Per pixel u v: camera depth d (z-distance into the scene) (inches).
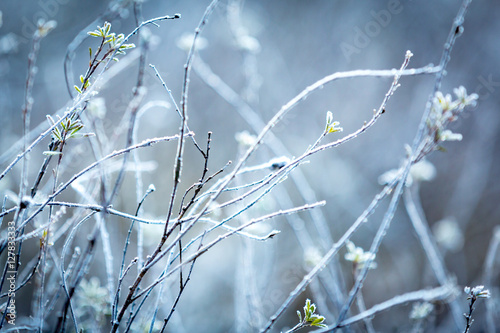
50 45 196.5
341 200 190.9
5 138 137.3
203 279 175.0
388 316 165.3
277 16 222.4
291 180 187.2
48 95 189.5
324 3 223.9
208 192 52.7
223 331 164.7
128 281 111.0
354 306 168.1
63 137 53.2
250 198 102.0
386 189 68.4
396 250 185.3
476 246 188.9
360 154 202.1
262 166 51.9
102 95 169.2
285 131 201.2
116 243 117.0
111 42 52.1
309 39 222.7
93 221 100.3
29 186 129.2
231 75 205.6
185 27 206.1
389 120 206.5
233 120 200.7
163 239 51.0
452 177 196.4
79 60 197.3
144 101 170.9
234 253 178.5
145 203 155.3
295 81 218.4
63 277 59.4
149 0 206.8
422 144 70.3
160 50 198.4
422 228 99.7
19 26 193.5
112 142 80.9
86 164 137.6
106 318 82.9
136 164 71.5
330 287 98.7
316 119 208.7
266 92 209.2
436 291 95.7
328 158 199.3
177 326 105.0
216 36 206.5
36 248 135.7
